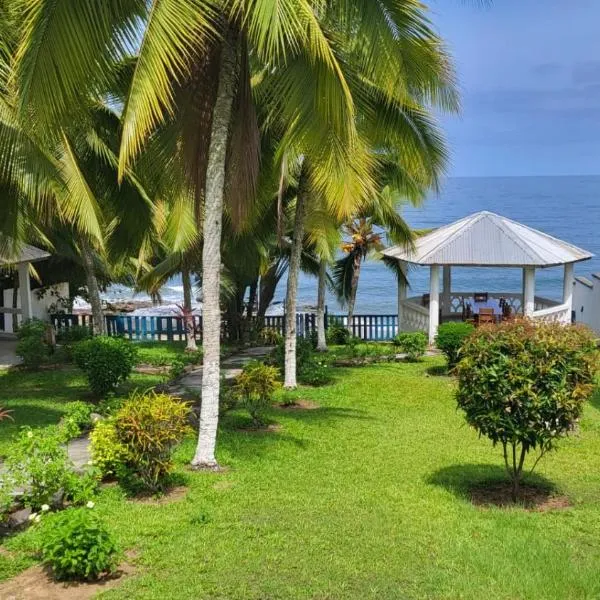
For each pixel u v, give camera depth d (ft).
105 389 48.03
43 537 20.68
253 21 24.32
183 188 37.01
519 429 25.96
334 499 27.25
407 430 40.45
